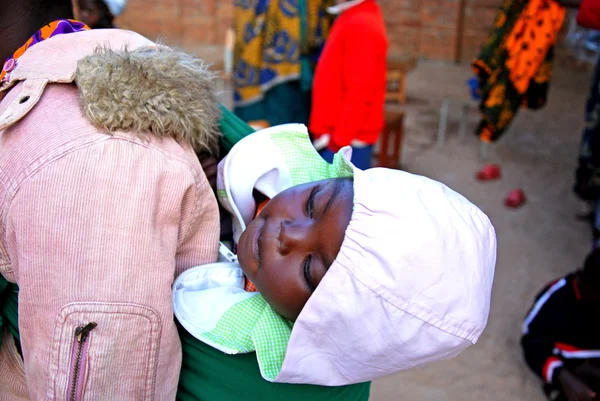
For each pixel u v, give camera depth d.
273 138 1.31
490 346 2.97
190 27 8.59
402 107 6.54
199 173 1.06
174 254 0.99
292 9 3.35
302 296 1.00
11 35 1.20
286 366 0.97
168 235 0.98
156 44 1.15
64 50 1.09
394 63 6.38
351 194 1.03
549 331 2.68
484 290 0.97
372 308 0.92
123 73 0.98
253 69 3.51
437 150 5.43
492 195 4.58
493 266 1.03
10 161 0.96
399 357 0.96
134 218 0.92
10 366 1.17
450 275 0.93
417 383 2.71
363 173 1.03
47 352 0.89
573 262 3.69
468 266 0.95
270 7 3.38
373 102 3.06
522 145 5.60
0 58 1.21
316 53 3.47
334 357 0.99
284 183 1.31
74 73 1.02
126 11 8.54
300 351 0.97
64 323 0.88
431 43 8.09
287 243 1.01
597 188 3.92
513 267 3.62
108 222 0.90
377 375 1.02
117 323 0.89
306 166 1.32
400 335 0.93
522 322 3.13
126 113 0.96
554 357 2.61
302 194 1.08
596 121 3.77
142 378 0.93
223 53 8.10
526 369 2.81
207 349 1.06
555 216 4.27
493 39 3.66
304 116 3.64
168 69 1.03
